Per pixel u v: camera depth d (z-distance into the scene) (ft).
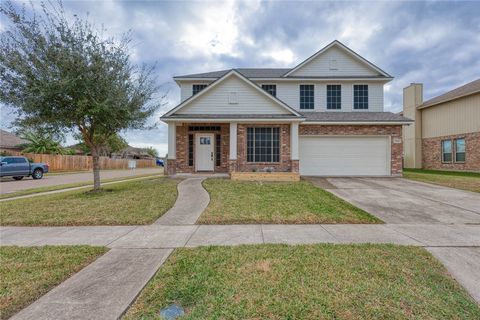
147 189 33.71
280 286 10.09
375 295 9.48
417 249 13.89
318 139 48.70
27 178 65.10
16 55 28.50
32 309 8.70
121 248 14.40
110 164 124.47
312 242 15.25
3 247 14.55
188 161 48.34
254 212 21.99
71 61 29.14
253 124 46.34
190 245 14.80
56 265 12.10
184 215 21.76
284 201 26.03
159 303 9.04
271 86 55.47
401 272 11.28
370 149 48.32
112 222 19.71
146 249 14.24
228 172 47.98
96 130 34.91
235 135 44.62
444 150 65.00
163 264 12.19
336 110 54.80
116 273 11.30
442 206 24.52
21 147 105.40
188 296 9.45
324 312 8.49
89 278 10.86
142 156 233.55
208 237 16.26
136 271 11.48
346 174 48.47
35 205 25.53
